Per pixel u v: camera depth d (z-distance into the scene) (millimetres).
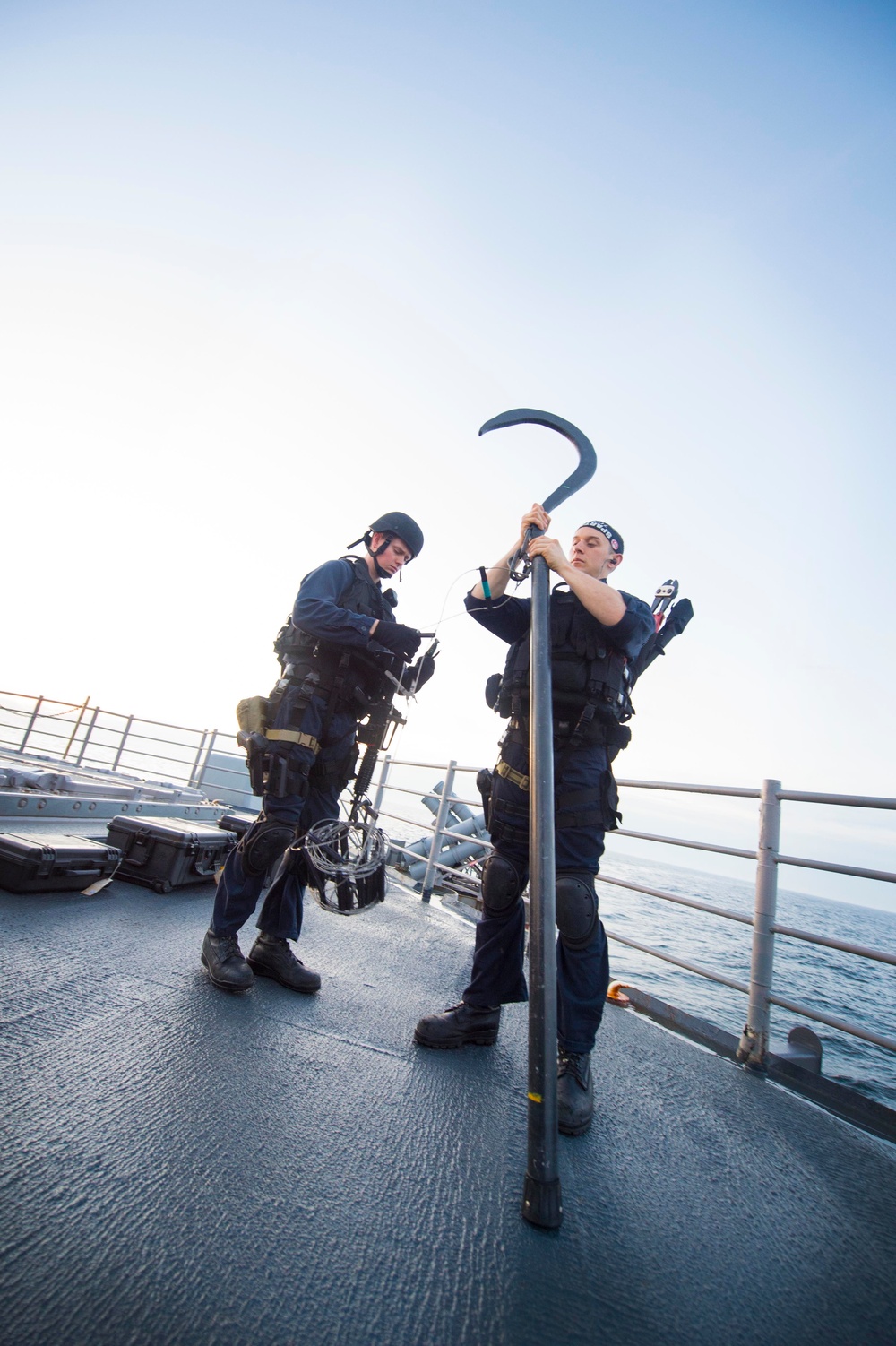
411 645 2057
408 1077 1618
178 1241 884
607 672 1753
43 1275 771
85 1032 1461
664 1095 1887
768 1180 1470
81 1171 983
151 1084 1295
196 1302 786
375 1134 1312
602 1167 1395
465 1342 821
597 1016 1655
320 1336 780
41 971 1775
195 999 1803
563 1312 916
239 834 3766
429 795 5262
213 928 1992
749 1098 1980
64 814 3771
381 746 2223
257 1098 1341
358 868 2023
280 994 2025
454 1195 1160
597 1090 1829
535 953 1200
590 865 1728
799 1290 1083
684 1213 1265
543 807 1239
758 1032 2320
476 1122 1462
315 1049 1655
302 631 2156
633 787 3123
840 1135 1810
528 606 2000
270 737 2051
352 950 2830
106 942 2146
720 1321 966
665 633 2053
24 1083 1201
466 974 2783
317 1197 1060
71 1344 687
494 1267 984
